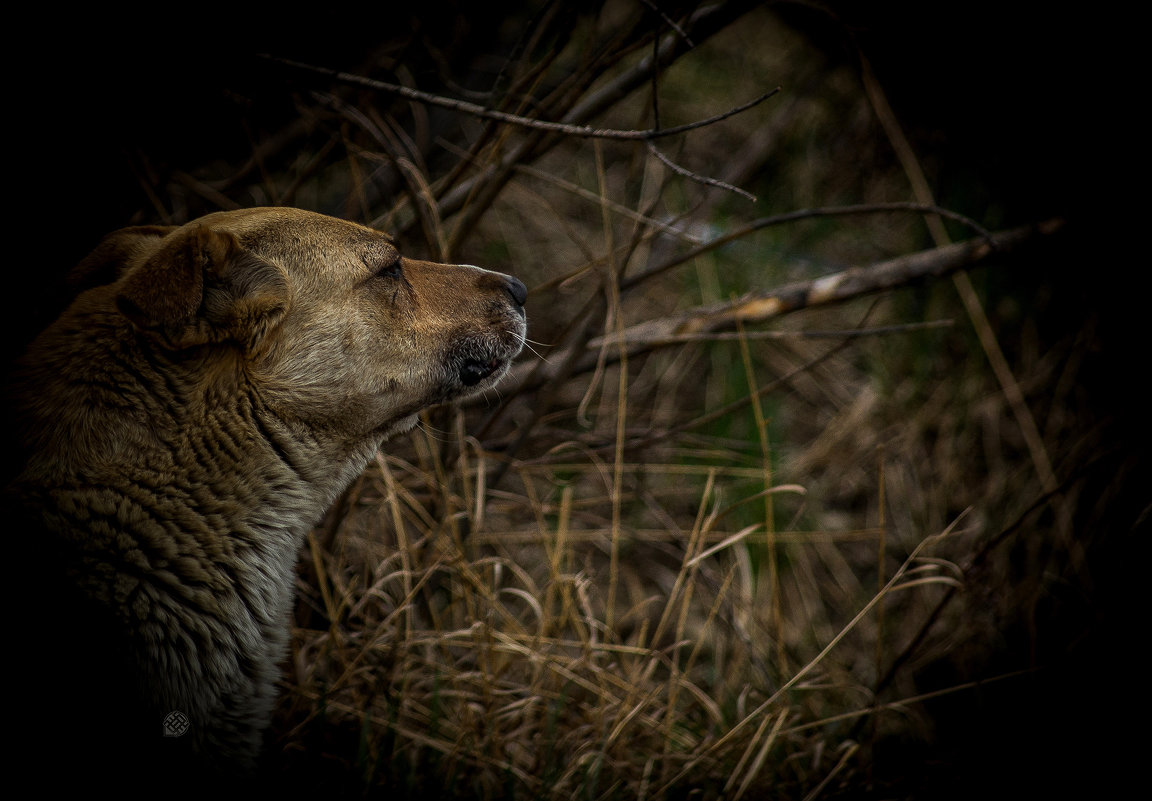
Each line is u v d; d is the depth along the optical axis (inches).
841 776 225.3
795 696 253.4
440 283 197.0
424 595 257.9
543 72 231.0
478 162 254.7
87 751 145.3
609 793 207.0
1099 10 357.1
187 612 161.0
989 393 332.2
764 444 251.1
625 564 300.8
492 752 211.5
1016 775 225.3
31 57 242.1
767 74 442.6
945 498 309.7
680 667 271.1
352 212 263.7
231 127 309.4
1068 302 345.7
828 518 312.3
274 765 203.8
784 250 379.2
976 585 263.1
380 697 224.8
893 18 390.9
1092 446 305.1
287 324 170.1
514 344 204.1
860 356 355.6
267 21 291.4
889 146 407.8
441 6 315.3
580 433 308.0
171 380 161.9
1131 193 327.9
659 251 362.3
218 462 165.9
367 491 273.0
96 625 151.2
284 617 182.7
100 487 156.3
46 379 160.7
